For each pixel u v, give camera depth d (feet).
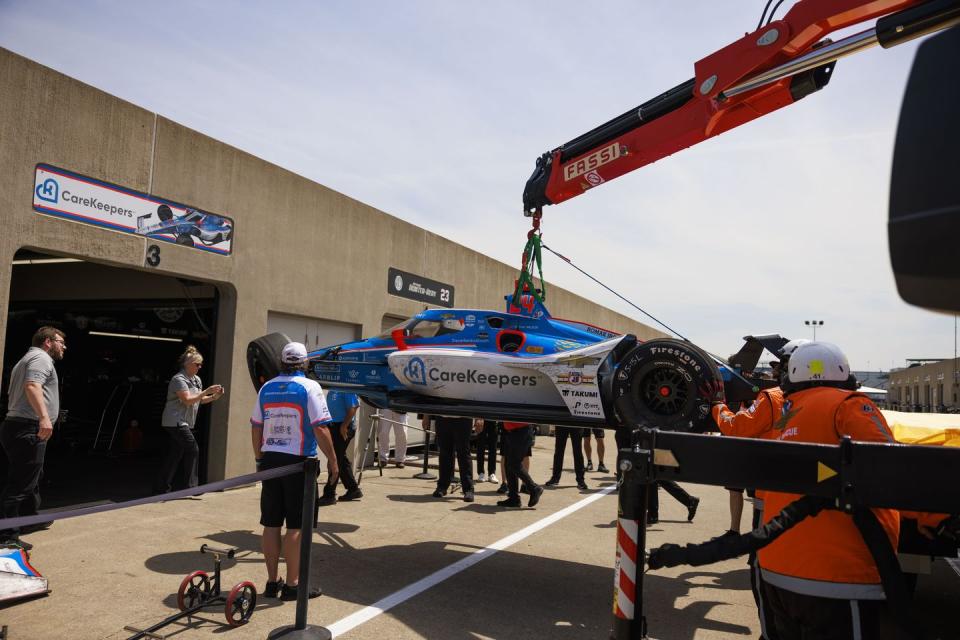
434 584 16.87
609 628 14.37
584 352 18.75
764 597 9.28
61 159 22.07
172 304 33.04
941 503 6.97
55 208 21.88
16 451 18.20
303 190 32.91
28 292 36.58
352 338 37.55
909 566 13.16
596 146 19.85
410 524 23.44
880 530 7.44
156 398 50.26
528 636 13.76
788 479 7.73
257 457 15.94
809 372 9.41
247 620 13.85
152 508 24.41
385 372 23.30
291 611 14.56
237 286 28.99
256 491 28.17
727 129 17.69
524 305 22.34
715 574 18.99
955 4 11.09
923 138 3.21
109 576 16.49
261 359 22.57
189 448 26.45
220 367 28.96
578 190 20.66
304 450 15.37
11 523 10.06
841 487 7.43
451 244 48.19
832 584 7.95
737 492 20.88
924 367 157.79
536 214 21.77
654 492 21.71
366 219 37.93
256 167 30.01
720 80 16.15
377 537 21.49
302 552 13.10
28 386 17.98
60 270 35.68
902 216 3.25
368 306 38.01
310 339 34.24
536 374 19.81
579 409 18.67
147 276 32.81
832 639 8.03
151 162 25.21
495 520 24.50
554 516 25.57
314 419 15.31
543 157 21.24
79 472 32.58
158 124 25.49
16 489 18.21
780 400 10.62
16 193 20.76
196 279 27.53
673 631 14.34
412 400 22.41
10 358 43.50
